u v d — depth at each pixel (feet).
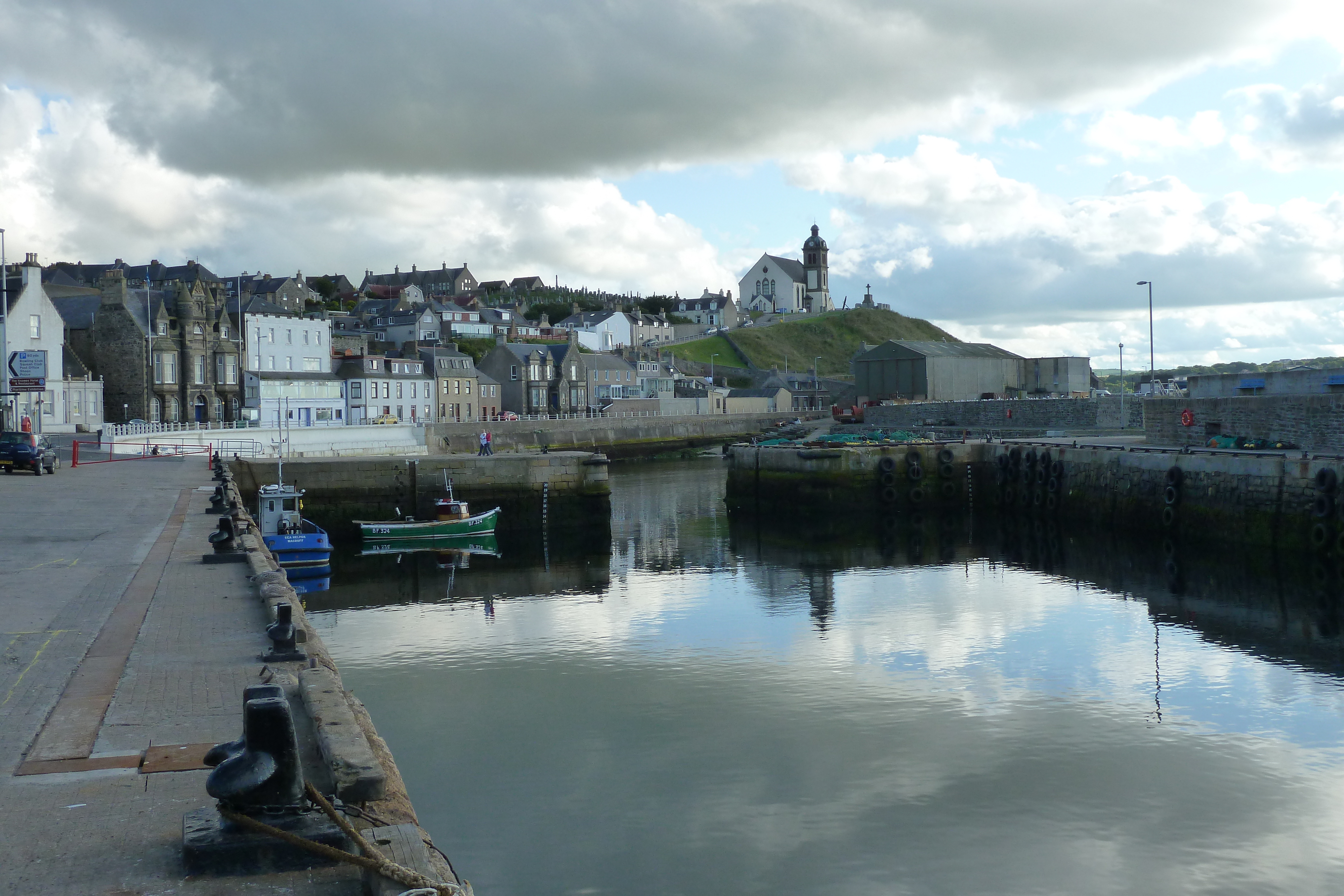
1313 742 59.11
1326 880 43.27
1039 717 63.87
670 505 200.44
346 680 72.64
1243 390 171.53
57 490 111.96
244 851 17.62
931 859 44.70
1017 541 148.87
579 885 42.34
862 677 73.00
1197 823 48.34
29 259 275.18
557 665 76.54
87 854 18.48
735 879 42.93
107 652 36.55
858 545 146.30
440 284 651.66
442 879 17.34
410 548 146.41
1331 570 112.16
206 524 81.41
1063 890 42.32
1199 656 78.28
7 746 25.25
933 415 300.40
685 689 70.08
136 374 256.93
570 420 339.57
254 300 305.12
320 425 306.96
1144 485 145.38
